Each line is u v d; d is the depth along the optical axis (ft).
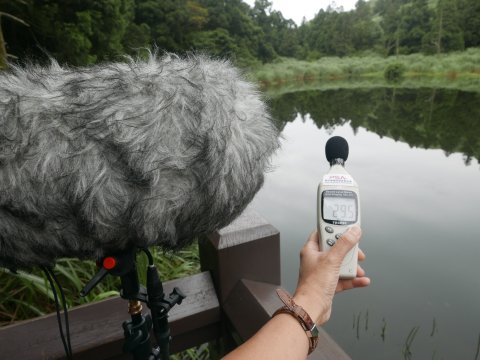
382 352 5.93
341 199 1.66
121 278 1.35
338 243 1.51
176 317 2.51
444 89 56.18
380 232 9.71
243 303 2.44
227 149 0.98
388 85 70.18
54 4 23.75
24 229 0.93
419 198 11.86
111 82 0.99
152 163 0.90
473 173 14.24
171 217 0.99
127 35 36.27
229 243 2.46
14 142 0.87
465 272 7.88
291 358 1.21
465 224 10.00
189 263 5.31
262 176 1.17
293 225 10.19
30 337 2.28
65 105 0.93
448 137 21.67
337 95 56.85
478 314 6.64
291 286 7.49
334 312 6.89
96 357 2.33
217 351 2.97
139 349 1.45
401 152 18.13
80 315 2.42
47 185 0.88
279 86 76.13
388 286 7.54
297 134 24.58
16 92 0.95
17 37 21.47
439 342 6.11
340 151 1.95
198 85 1.02
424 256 8.52
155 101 0.94
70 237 0.96
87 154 0.88
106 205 0.90
